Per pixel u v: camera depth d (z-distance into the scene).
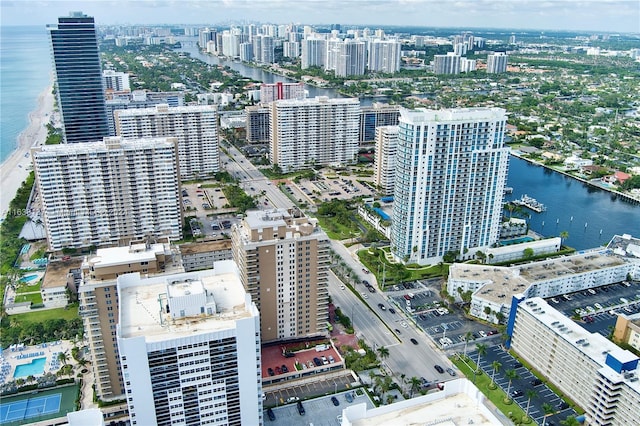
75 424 126.50
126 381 154.38
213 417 170.75
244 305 172.00
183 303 162.88
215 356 160.62
